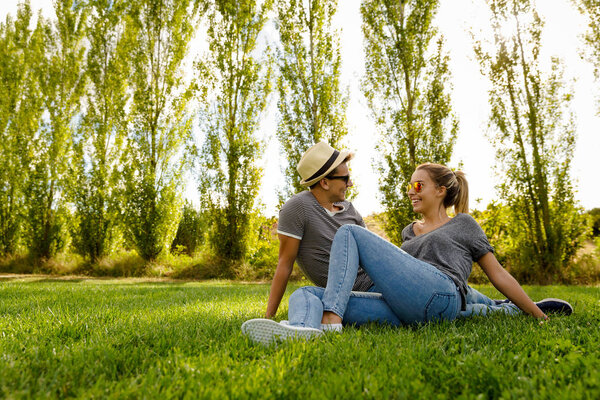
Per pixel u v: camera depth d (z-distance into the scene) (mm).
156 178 13547
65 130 15266
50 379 1298
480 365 1354
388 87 9961
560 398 1049
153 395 1137
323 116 10938
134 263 13250
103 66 14078
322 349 1598
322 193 2543
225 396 1120
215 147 12195
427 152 9664
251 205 12250
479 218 10188
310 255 2498
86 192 13953
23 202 15570
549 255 9289
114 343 1810
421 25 9961
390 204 9656
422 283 2039
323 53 10961
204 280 11258
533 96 9539
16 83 15930
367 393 1143
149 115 13305
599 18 8945
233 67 12266
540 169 9430
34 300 4285
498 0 9578
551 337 1795
